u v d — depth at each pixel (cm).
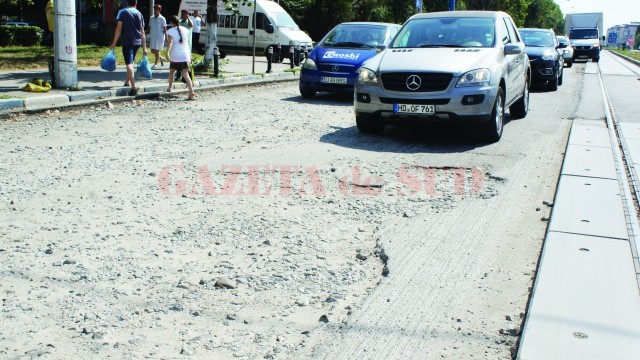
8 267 444
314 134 988
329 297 408
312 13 4416
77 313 380
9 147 833
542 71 1797
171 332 360
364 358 336
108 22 3116
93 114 1127
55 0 1296
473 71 895
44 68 1762
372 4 4866
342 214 586
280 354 338
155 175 707
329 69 1461
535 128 1084
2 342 344
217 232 529
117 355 334
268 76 1914
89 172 714
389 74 916
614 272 445
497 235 534
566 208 598
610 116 1255
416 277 444
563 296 405
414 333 364
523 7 7944
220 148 860
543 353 335
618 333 358
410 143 929
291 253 486
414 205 617
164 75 1748
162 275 439
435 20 1064
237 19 2803
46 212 570
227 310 389
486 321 380
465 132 1032
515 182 707
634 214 584
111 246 491
